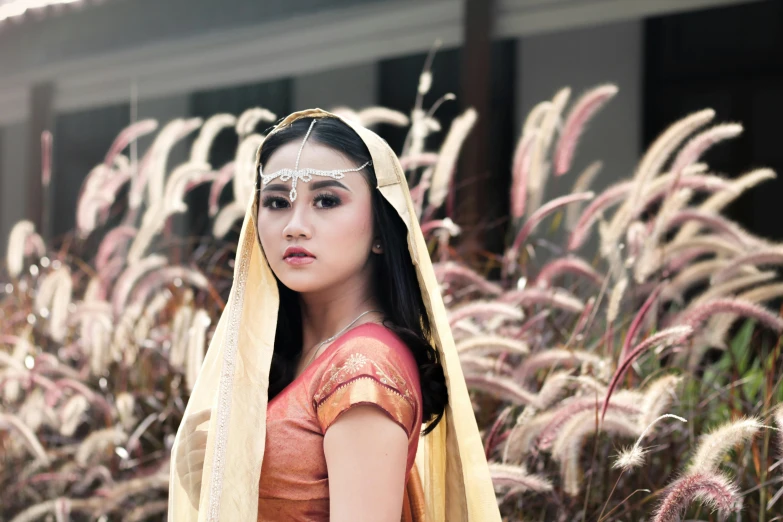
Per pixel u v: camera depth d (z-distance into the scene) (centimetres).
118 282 323
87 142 674
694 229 264
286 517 140
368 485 128
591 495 225
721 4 412
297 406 141
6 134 752
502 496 234
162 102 641
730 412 224
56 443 331
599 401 202
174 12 564
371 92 559
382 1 496
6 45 633
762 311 216
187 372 269
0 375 324
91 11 584
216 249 392
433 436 160
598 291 281
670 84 484
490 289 266
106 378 335
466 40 456
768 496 210
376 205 150
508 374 248
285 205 148
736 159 470
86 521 313
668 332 189
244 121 327
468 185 433
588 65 502
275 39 540
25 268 435
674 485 169
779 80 458
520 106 514
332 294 154
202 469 161
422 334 151
